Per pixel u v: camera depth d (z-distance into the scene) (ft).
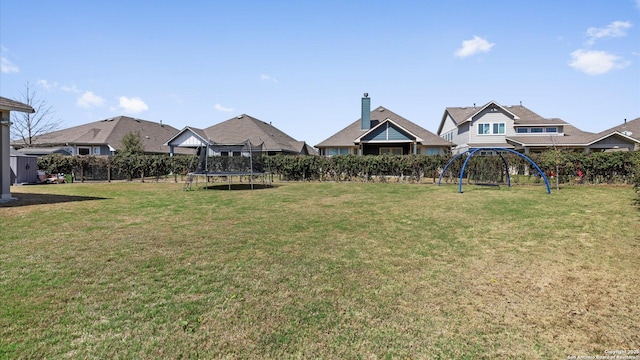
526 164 45.88
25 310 9.19
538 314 9.34
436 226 19.89
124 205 28.37
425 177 52.80
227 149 52.16
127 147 87.66
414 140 73.41
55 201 30.78
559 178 45.01
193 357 7.32
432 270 12.66
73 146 93.15
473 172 48.55
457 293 10.66
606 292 10.69
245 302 9.86
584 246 15.46
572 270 12.60
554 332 8.44
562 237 17.01
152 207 27.30
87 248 15.11
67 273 11.98
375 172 55.11
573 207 25.17
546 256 14.23
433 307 9.71
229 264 13.09
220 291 10.59
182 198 33.55
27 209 25.70
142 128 111.34
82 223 20.56
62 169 63.10
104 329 8.32
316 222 21.12
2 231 18.26
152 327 8.45
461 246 15.76
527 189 38.93
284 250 15.05
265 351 7.56
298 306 9.65
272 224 20.51
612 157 43.39
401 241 16.63
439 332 8.41
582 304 9.91
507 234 17.83
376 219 22.06
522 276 12.07
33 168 55.67
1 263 12.98
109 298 10.02
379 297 10.31
